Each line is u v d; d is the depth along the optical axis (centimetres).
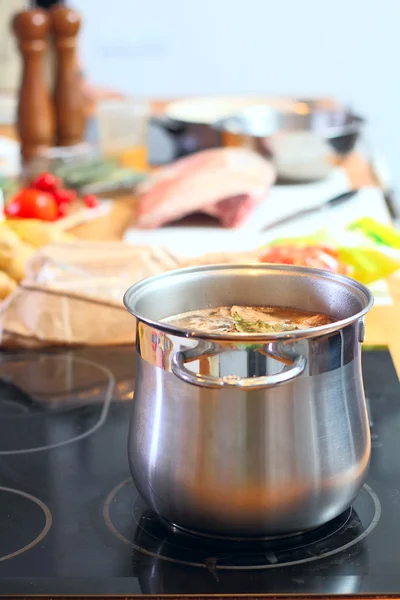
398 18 359
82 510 69
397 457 76
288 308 75
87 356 105
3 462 77
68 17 194
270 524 59
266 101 229
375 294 120
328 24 362
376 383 92
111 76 372
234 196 158
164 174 176
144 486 63
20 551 63
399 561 60
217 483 58
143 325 61
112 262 112
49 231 138
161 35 366
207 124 197
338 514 63
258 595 57
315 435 59
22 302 109
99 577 59
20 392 94
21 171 182
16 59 288
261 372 57
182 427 59
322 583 58
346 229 129
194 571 59
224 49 367
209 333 57
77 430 84
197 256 112
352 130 182
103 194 177
